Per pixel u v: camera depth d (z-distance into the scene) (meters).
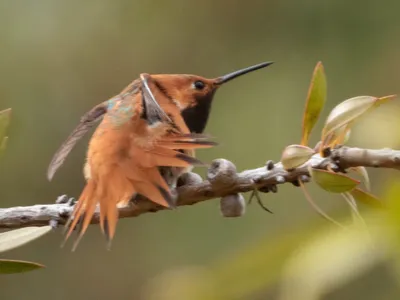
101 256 11.45
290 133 10.33
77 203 4.36
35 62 10.88
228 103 10.73
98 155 4.41
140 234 10.98
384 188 2.01
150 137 4.45
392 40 10.24
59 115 10.97
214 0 11.47
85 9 11.15
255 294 2.01
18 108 10.78
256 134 10.39
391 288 2.46
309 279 1.90
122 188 4.23
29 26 10.88
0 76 10.73
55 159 5.29
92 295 11.41
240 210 4.33
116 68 11.27
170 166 4.50
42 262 11.50
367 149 3.81
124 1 11.31
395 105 2.54
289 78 10.66
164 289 2.22
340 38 10.52
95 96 11.14
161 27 11.49
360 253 1.92
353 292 3.30
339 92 10.31
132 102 4.88
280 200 9.37
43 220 4.64
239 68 11.23
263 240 2.05
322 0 10.64
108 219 4.15
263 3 11.12
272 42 10.96
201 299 2.05
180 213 10.60
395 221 1.94
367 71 10.31
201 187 4.43
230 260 2.05
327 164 3.89
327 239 2.01
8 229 4.65
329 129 3.90
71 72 11.05
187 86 5.80
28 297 11.36
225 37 11.42
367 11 10.38
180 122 5.22
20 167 10.84
